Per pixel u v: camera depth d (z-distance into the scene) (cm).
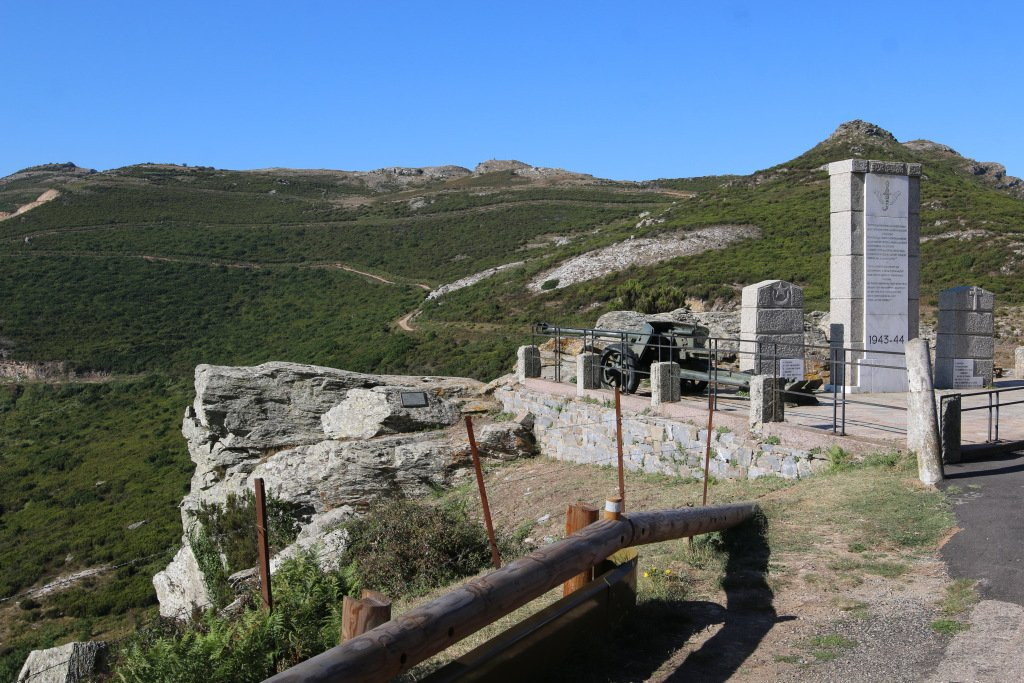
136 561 2188
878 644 530
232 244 8675
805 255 4641
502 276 6131
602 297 4644
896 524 748
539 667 501
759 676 502
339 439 1747
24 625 1972
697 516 693
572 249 6488
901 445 946
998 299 3356
